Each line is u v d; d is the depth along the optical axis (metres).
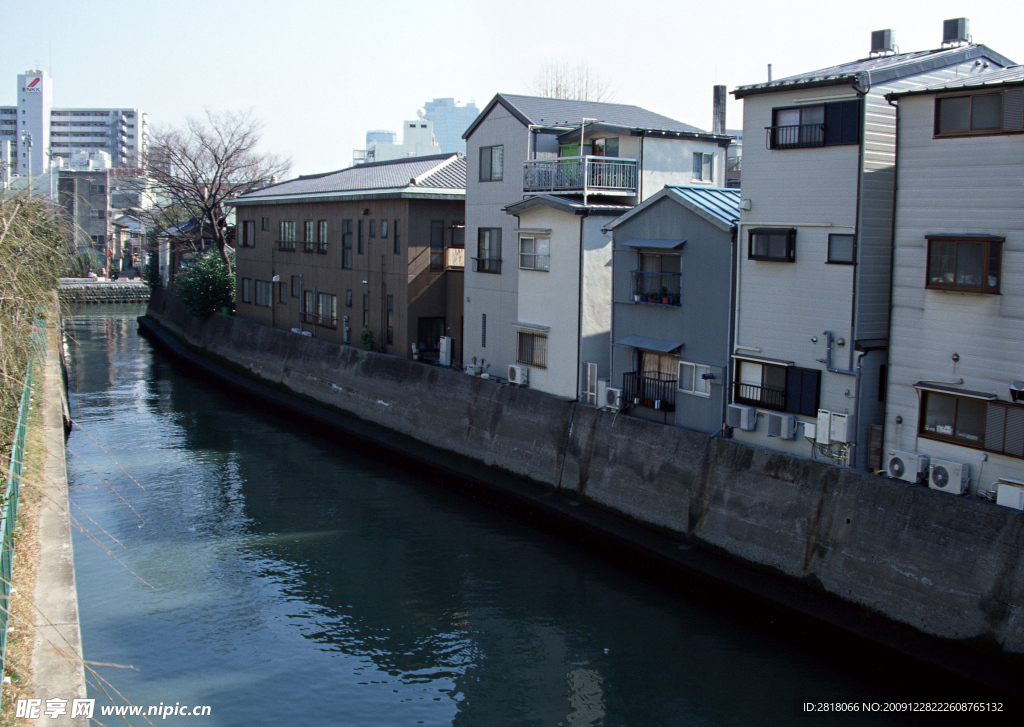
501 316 27.95
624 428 21.09
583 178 23.91
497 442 25.06
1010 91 14.25
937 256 15.42
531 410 24.20
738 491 17.97
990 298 14.73
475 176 29.03
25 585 11.09
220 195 53.53
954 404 15.36
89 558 19.08
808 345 18.02
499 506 23.52
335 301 37.09
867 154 16.92
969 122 14.86
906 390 16.09
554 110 27.92
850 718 13.29
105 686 13.78
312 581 18.27
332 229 37.03
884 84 17.08
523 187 26.23
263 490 24.58
